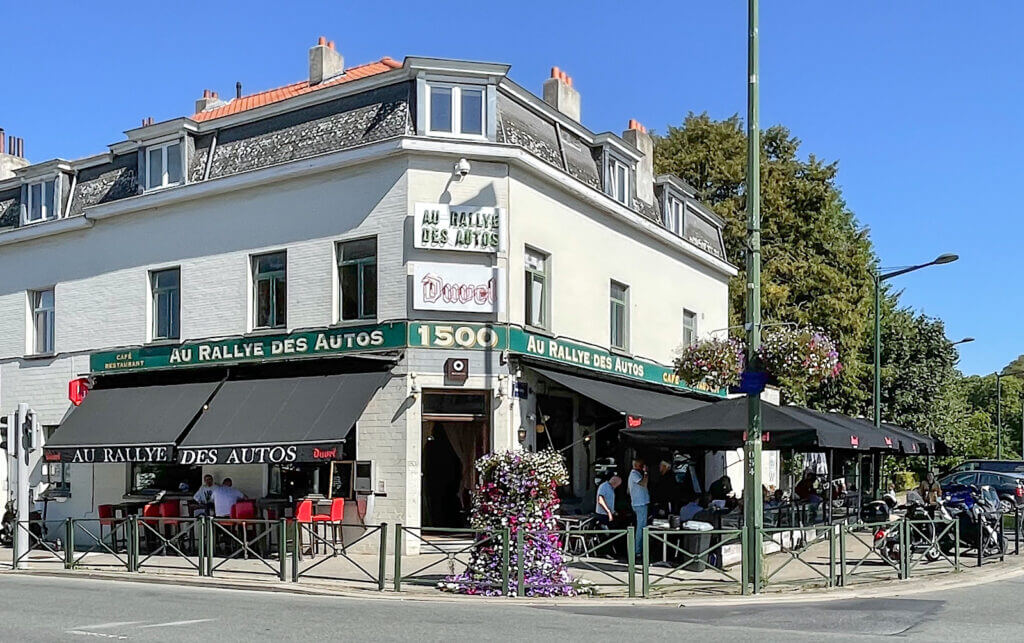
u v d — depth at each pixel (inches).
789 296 1455.5
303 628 394.9
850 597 517.3
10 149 1090.1
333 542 685.9
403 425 714.2
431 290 722.8
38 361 924.0
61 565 682.2
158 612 442.9
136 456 757.9
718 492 812.0
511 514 528.7
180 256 839.7
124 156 900.6
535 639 374.0
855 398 1566.2
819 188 1509.6
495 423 730.2
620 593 524.7
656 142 1550.2
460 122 745.0
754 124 536.1
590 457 860.0
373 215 743.1
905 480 1889.8
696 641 373.4
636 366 925.2
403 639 369.1
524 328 757.3
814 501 848.9
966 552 711.1
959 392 2118.6
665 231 992.2
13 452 687.1
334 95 777.6
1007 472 1327.5
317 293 764.6
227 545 722.8
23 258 948.6
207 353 805.2
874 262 1776.6
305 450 682.8
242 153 812.0
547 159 802.8
